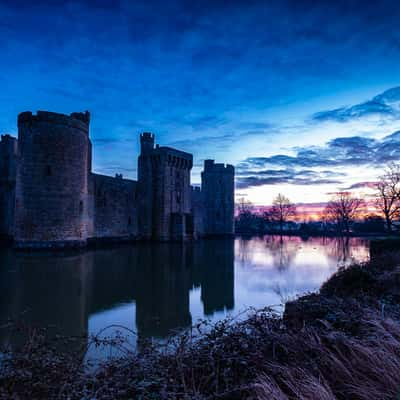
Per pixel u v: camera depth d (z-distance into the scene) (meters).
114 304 12.71
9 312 10.98
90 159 40.81
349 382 3.58
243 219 120.62
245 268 23.42
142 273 20.38
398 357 3.79
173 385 3.73
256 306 12.49
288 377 3.78
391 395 3.18
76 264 22.75
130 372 4.17
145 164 52.50
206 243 52.97
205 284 17.20
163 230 51.34
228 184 73.31
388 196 56.59
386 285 9.19
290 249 41.16
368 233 86.81
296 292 14.80
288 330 5.27
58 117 31.14
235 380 4.08
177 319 10.80
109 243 44.34
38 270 19.39
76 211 32.34
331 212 96.50
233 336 4.95
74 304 12.41
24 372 3.85
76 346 7.57
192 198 64.88
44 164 30.33
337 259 29.23
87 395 3.67
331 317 5.75
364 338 4.41
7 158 40.03
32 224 29.77
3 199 39.38
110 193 45.12
